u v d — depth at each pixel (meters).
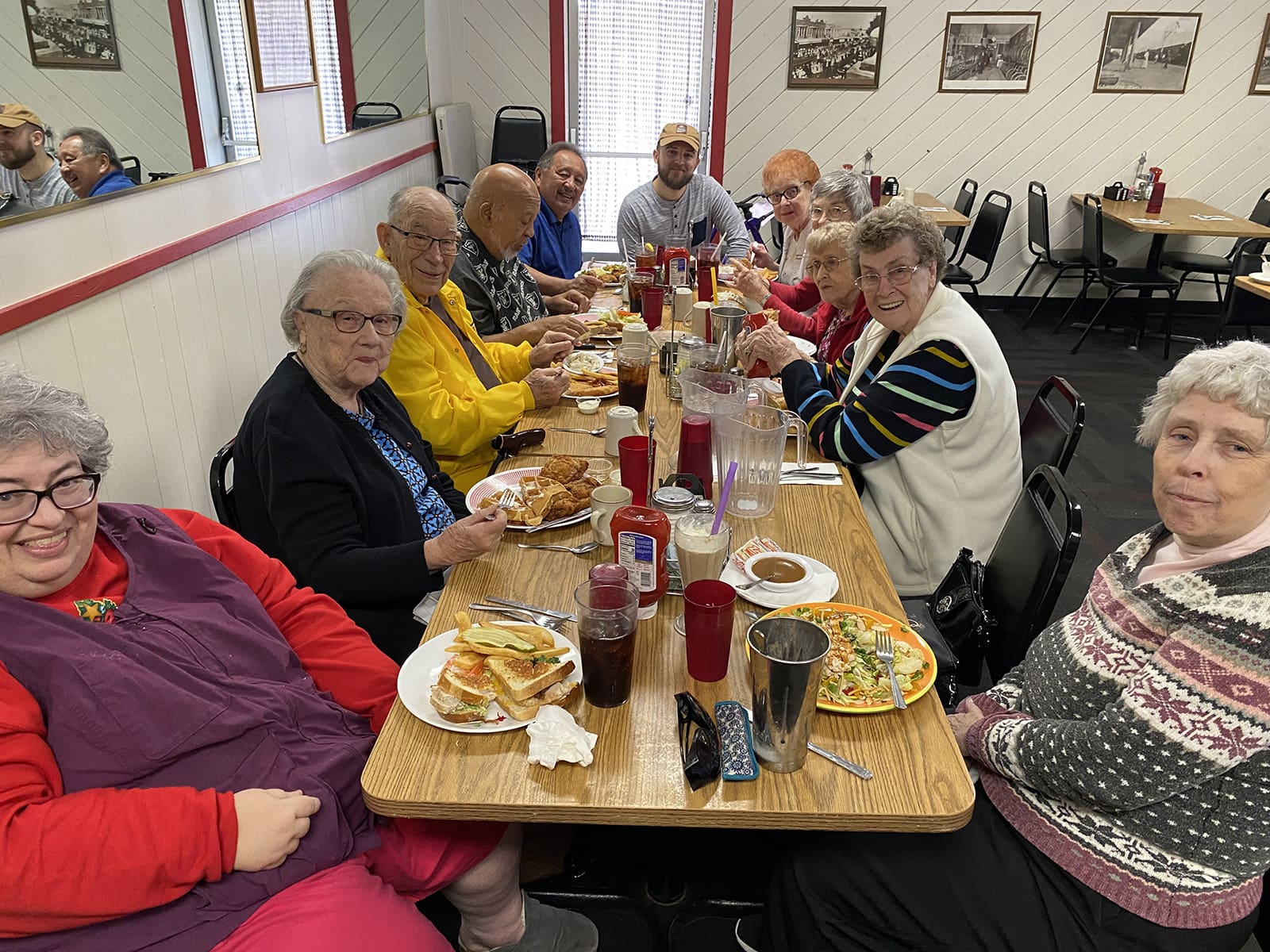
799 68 5.81
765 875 1.74
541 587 1.45
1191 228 4.98
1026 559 1.58
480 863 1.32
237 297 2.79
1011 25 5.64
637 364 2.28
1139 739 1.06
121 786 1.09
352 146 4.06
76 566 1.17
